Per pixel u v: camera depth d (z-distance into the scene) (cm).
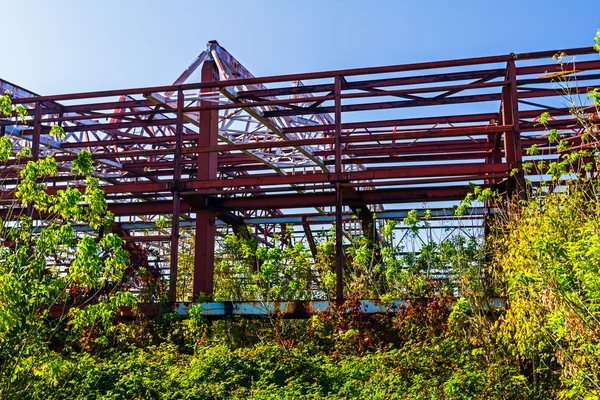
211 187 2416
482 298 1605
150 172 3456
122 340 1962
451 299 1750
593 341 975
